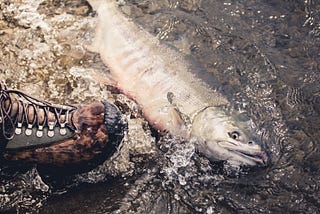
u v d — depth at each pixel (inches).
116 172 50.2
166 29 64.7
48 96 56.6
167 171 51.3
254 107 56.4
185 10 66.7
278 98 57.6
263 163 52.2
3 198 47.6
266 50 62.7
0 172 48.6
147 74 57.3
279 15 66.9
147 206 48.1
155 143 53.6
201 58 61.3
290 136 54.4
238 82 58.7
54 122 47.3
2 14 63.4
